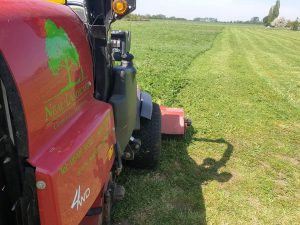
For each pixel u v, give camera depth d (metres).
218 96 9.76
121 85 3.32
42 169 2.01
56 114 2.25
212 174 5.24
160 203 4.36
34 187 2.04
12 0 2.13
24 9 2.12
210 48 25.66
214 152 5.98
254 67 16.45
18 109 1.93
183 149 5.92
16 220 2.15
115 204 4.20
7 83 1.89
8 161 2.01
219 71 14.42
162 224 4.00
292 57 22.19
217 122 7.49
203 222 4.13
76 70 2.54
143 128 4.65
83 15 3.05
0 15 1.91
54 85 2.22
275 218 4.39
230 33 51.81
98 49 3.04
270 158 6.00
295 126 7.73
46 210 2.05
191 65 15.74
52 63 2.20
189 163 5.45
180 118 6.10
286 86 12.15
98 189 2.63
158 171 5.07
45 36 2.18
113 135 2.94
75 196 2.26
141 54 18.52
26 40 2.01
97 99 3.04
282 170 5.60
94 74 2.98
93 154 2.50
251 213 4.41
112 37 3.97
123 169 5.00
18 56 1.93
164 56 18.11
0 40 1.84
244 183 5.07
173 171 5.14
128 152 4.11
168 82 10.80
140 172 4.98
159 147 4.79
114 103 3.26
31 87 2.00
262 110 8.70
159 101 8.66
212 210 4.37
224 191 4.81
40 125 2.08
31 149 2.02
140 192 4.52
